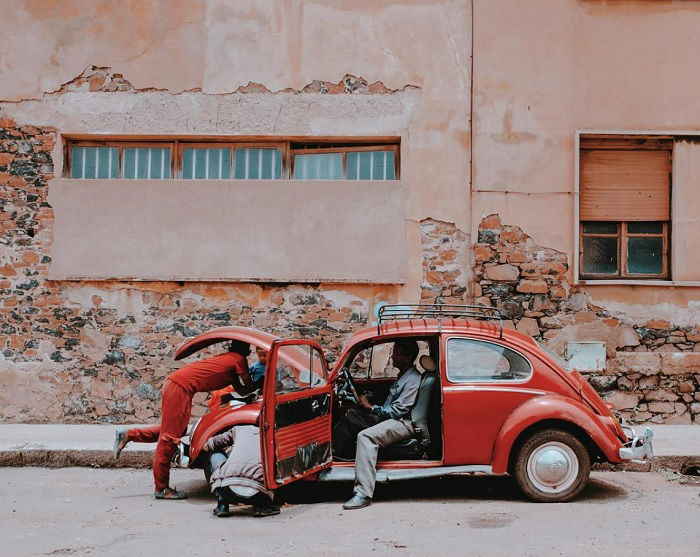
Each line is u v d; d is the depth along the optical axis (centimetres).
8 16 980
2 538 501
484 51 963
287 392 574
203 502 618
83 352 958
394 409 611
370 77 973
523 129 957
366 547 472
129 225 962
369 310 955
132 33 980
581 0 958
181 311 960
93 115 976
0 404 955
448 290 952
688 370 932
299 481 653
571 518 546
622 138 962
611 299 945
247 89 975
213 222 959
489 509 579
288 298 958
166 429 622
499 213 952
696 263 944
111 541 491
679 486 669
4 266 965
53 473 748
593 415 596
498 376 611
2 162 972
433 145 963
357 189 959
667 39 955
